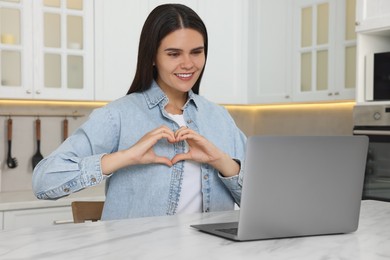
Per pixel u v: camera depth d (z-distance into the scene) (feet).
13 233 4.25
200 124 5.87
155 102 5.67
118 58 11.34
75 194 10.69
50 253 3.56
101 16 11.12
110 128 5.46
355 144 4.37
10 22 10.32
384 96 9.72
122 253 3.56
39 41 10.52
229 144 6.03
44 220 9.96
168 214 5.51
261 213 4.03
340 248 3.88
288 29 12.30
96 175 4.86
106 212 5.55
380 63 9.83
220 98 12.87
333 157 4.28
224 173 5.44
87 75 11.00
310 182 4.21
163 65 5.39
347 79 11.09
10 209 9.64
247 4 13.21
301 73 12.12
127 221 4.83
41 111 11.72
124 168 5.48
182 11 5.33
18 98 10.37
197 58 5.42
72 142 5.28
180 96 5.89
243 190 3.95
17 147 11.55
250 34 13.21
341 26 11.14
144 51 5.51
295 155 4.11
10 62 10.33
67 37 10.82
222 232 4.23
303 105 13.32
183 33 5.27
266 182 4.01
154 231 4.35
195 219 4.99
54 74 10.72
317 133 12.98
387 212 5.67
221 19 12.81
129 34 11.46
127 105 5.60
